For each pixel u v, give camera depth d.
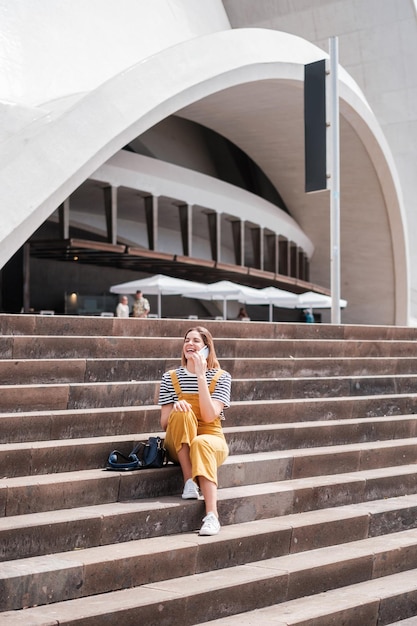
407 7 30.95
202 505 5.32
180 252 27.69
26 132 13.04
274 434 6.71
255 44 18.34
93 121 13.78
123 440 5.69
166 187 20.78
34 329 7.19
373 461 7.04
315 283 33.78
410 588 5.25
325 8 31.61
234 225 25.41
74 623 3.94
